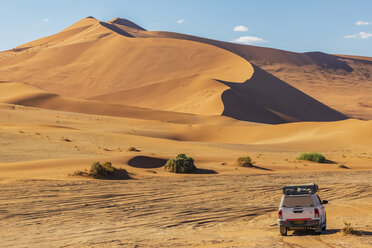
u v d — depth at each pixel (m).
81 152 77.69
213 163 72.38
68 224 24.92
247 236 21.77
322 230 23.34
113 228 24.08
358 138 121.94
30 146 78.06
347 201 37.44
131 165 63.12
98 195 35.31
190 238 21.11
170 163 61.47
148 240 20.50
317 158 82.69
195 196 37.59
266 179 54.81
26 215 26.88
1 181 40.84
